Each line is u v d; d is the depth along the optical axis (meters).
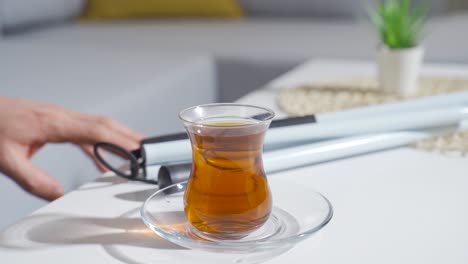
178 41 2.01
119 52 1.81
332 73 1.42
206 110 0.77
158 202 0.78
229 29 2.23
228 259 0.73
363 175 0.89
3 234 0.78
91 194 0.85
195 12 2.49
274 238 0.74
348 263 0.72
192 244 0.72
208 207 0.73
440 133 0.97
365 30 2.15
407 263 0.72
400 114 0.95
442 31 2.05
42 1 2.21
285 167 0.89
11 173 0.94
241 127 0.72
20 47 1.85
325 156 0.91
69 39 2.05
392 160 0.92
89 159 1.19
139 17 2.51
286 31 2.16
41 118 0.98
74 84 1.41
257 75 1.83
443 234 0.76
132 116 1.34
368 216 0.80
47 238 0.77
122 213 0.81
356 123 0.93
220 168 0.73
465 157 0.93
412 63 1.20
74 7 2.38
